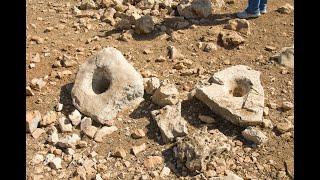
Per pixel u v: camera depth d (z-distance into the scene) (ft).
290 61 15.57
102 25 17.72
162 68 15.70
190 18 17.72
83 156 13.61
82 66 15.12
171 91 14.47
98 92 15.06
